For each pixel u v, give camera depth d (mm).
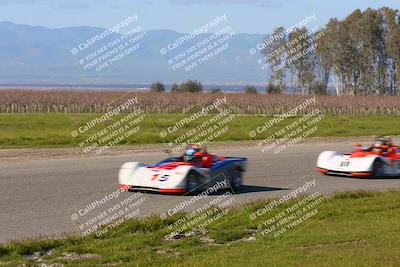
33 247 14984
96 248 15242
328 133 58344
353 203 22266
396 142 51281
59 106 86812
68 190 24109
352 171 29906
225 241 16766
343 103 93312
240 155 38438
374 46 145750
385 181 29562
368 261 14070
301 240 16531
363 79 145375
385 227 18266
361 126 66750
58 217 19125
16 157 34688
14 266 13516
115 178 27578
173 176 23516
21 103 85812
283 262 14031
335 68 141750
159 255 14805
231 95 92688
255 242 16391
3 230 17141
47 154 36469
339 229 18000
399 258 14320
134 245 15617
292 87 120938
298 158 37688
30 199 21984
